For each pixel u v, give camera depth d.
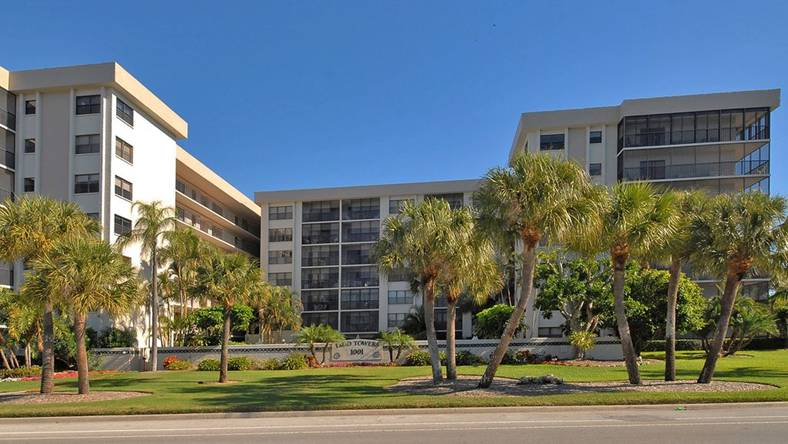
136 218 50.62
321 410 17.42
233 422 16.06
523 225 21.31
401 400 18.73
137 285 25.55
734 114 55.34
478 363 41.22
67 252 23.06
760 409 17.05
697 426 13.95
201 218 70.69
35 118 48.03
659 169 55.69
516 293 53.91
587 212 20.20
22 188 47.38
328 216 76.81
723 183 55.22
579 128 57.72
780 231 21.88
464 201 73.44
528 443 12.03
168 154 57.66
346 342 44.69
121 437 13.91
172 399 20.86
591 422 14.84
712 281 52.50
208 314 50.31
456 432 13.57
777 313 50.62
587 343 38.88
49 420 17.20
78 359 24.28
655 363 36.66
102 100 47.62
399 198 75.19
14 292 38.50
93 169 47.31
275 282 76.00
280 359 44.06
